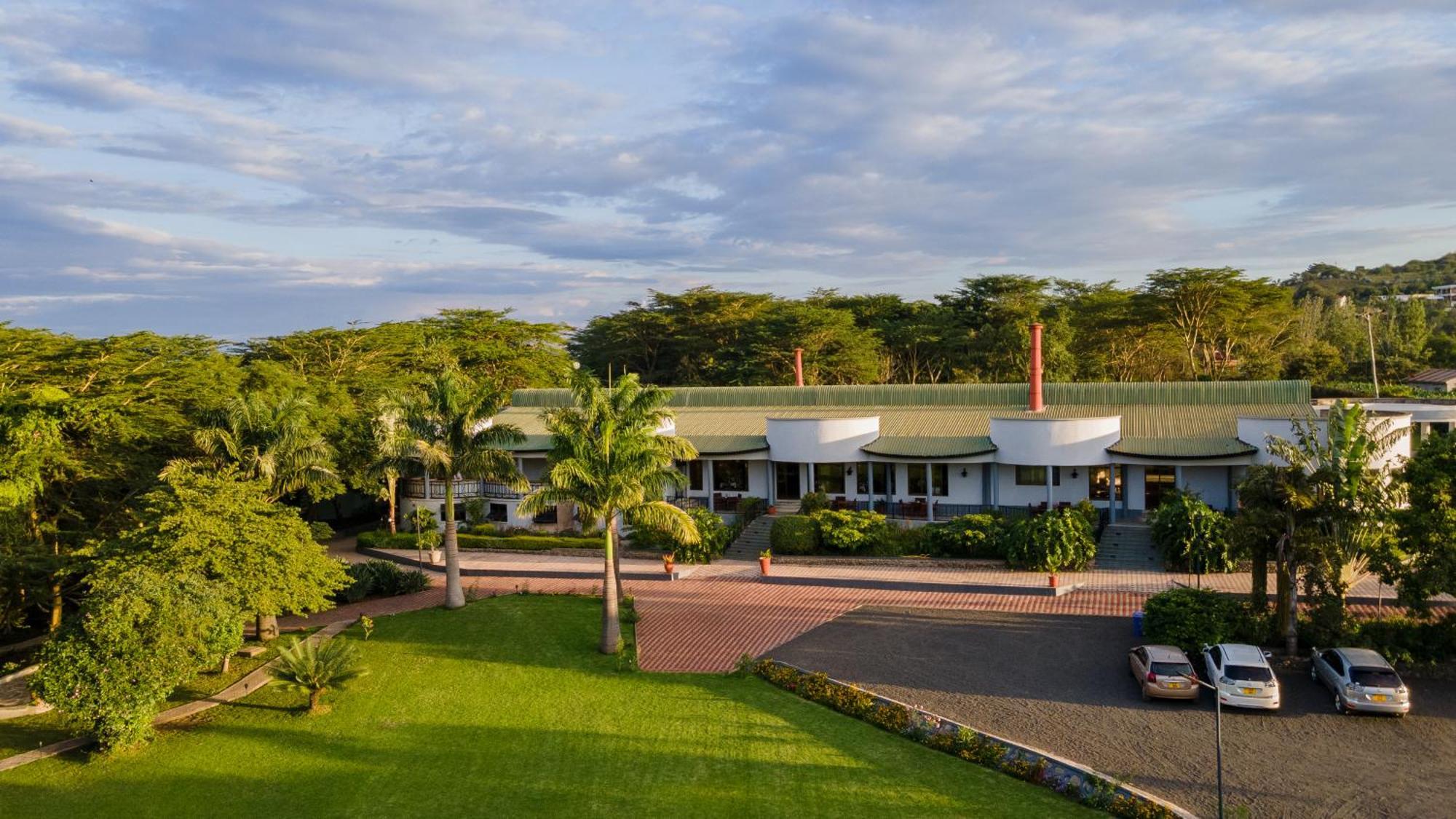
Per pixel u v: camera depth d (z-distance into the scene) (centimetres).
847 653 3288
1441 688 2806
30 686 2636
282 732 2741
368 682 3138
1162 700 2748
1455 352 10838
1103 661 3108
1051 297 10381
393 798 2320
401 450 3978
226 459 3903
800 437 5306
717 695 2916
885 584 4147
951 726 2595
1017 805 2161
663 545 4909
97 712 2556
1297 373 9312
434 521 5525
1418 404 5822
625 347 10281
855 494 5447
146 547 3139
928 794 2227
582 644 3475
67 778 2481
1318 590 3244
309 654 2945
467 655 3384
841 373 8925
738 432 5762
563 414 3369
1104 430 4728
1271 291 8581
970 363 9419
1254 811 2097
